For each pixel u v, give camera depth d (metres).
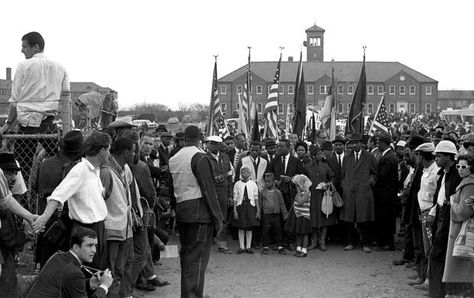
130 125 8.60
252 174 12.22
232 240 13.09
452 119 47.00
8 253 6.12
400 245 12.65
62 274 5.11
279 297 8.65
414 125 34.81
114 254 6.74
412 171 11.21
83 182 6.08
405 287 9.16
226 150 14.49
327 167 11.99
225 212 9.28
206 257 7.71
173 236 12.80
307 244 11.76
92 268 5.88
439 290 7.72
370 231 12.20
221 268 10.46
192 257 7.60
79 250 5.27
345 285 9.31
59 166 6.80
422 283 9.20
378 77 116.12
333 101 18.56
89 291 5.66
